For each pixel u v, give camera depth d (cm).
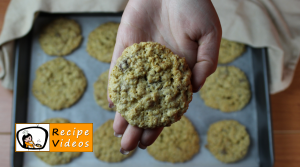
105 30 48
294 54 46
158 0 32
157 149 44
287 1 45
